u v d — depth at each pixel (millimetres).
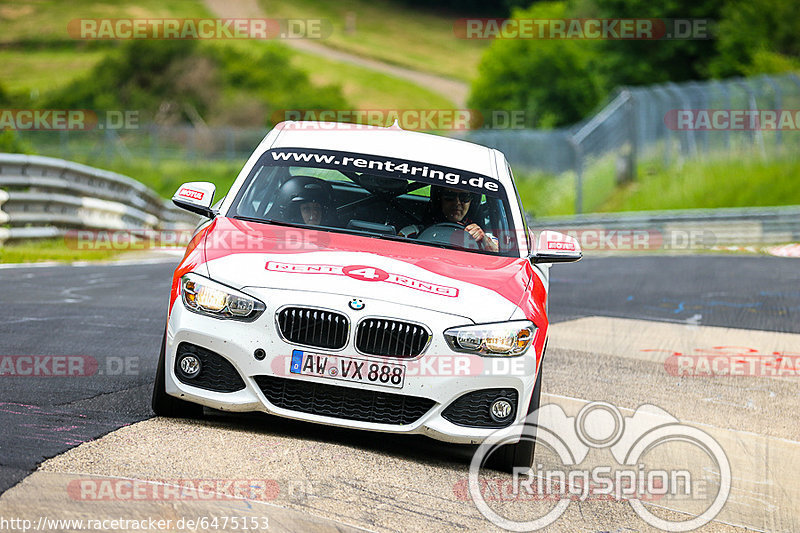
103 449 11695
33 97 197250
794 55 142125
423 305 12938
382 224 15430
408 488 11836
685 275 45469
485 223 15898
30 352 17781
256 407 12773
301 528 9906
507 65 189375
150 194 55125
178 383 12938
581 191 101250
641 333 27547
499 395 13031
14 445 11516
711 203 93188
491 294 13609
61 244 42750
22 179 40000
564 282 40844
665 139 103625
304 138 17203
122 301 26234
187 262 13609
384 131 18094
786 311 33656
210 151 142875
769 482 14258
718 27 153625
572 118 182500
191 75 199500
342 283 13047
